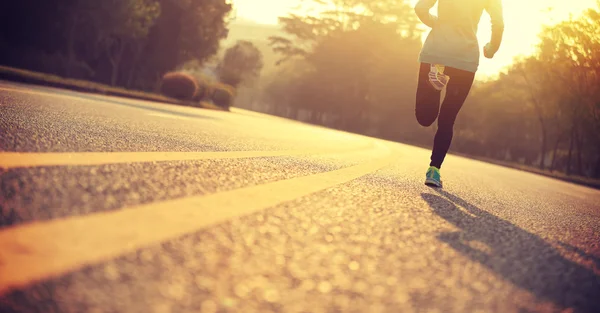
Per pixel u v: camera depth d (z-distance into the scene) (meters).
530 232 2.62
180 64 43.81
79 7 28.58
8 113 4.29
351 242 1.75
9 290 0.91
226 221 1.75
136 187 2.10
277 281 1.21
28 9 28.44
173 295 1.02
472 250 1.89
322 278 1.29
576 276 1.71
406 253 1.70
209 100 41.38
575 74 29.12
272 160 4.29
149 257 1.22
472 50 4.20
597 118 29.92
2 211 1.41
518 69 36.94
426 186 4.39
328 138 13.84
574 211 4.75
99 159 2.70
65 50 31.72
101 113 6.55
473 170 11.07
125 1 29.53
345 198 2.80
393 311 1.11
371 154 8.97
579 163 35.66
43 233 1.27
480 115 55.16
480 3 4.19
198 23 41.06
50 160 2.40
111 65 37.34
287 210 2.16
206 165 3.19
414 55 61.62
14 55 28.42
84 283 1.00
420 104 4.35
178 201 1.96
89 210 1.59
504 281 1.50
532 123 51.25
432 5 4.11
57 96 9.05
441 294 1.28
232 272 1.22
